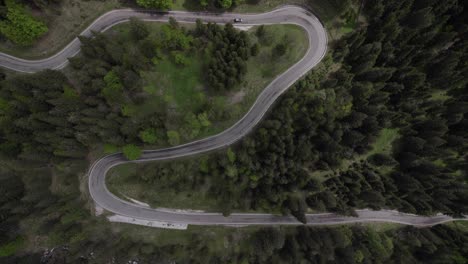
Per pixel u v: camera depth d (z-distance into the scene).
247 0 62.56
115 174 65.44
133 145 58.25
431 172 64.88
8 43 58.72
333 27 63.59
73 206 61.56
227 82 56.81
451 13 62.03
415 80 60.97
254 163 59.59
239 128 65.19
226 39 54.66
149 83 58.38
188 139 62.56
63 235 59.62
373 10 57.66
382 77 59.84
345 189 63.62
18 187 59.12
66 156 57.50
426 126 65.12
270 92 64.62
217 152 65.12
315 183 59.66
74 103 52.94
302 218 60.00
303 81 61.41
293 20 63.78
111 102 53.50
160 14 61.94
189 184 62.09
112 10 60.88
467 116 67.06
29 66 60.09
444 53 63.16
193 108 60.94
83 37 52.03
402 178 65.44
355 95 60.06
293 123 60.72
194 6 61.91
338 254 66.75
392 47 58.78
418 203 66.62
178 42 55.69
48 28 58.09
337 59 61.97
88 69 52.91
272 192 59.59
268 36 59.31
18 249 64.56
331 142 58.19
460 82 64.19
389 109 65.88
